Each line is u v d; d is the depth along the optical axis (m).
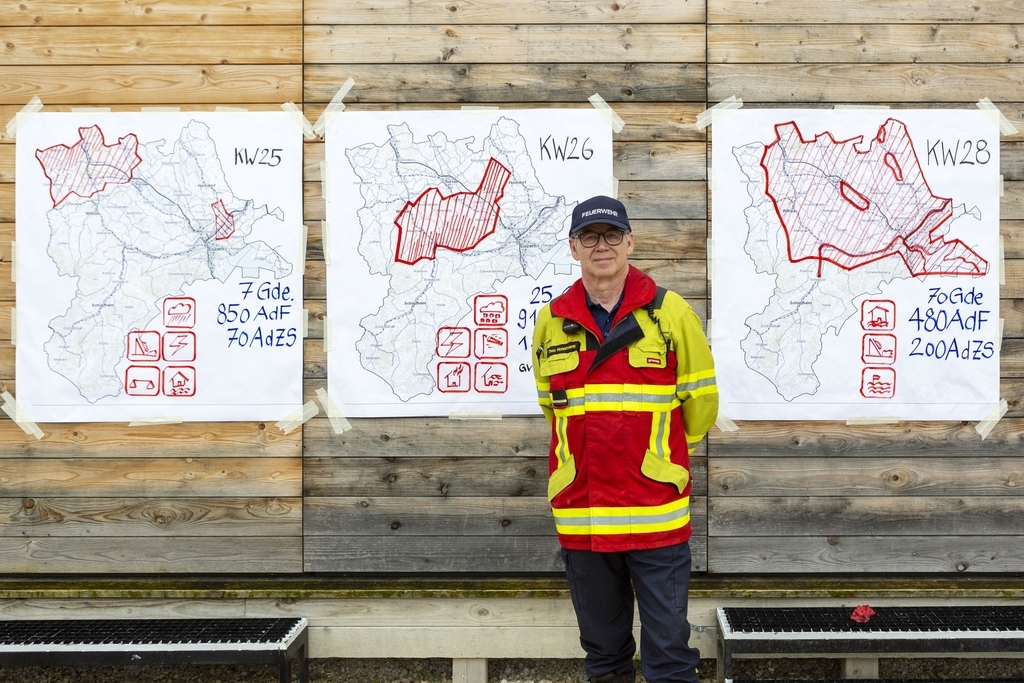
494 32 3.33
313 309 3.35
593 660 2.75
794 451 3.33
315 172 3.35
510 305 3.33
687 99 3.32
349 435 3.35
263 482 3.35
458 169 3.33
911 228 3.31
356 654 3.31
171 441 3.35
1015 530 3.31
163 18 3.35
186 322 3.33
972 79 3.32
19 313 3.34
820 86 3.32
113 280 3.33
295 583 3.31
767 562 3.32
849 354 3.31
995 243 3.32
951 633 2.95
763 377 3.32
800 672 3.35
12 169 3.35
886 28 3.32
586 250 2.58
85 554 3.35
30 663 2.92
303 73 3.34
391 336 3.33
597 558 2.60
